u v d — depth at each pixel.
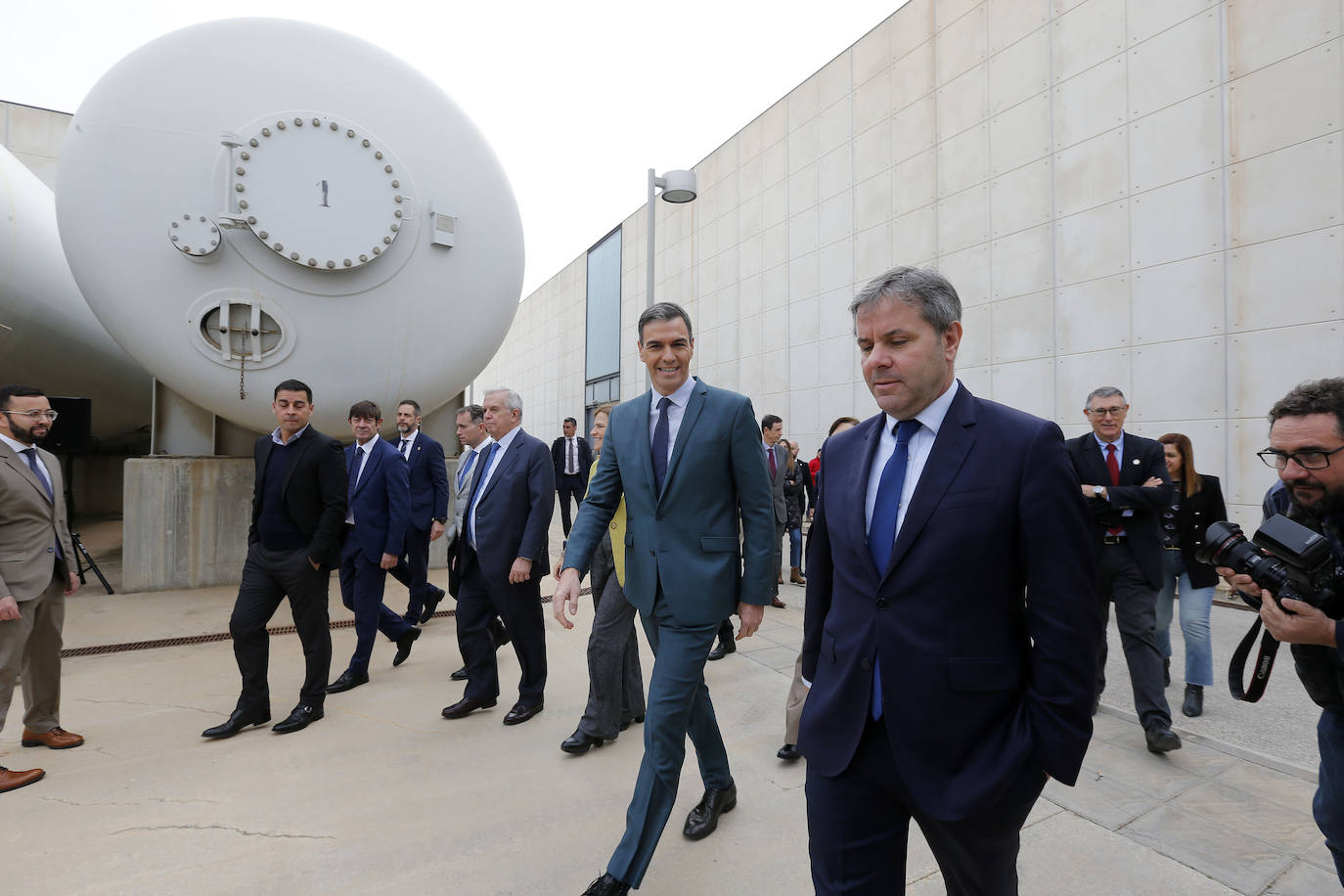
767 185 12.05
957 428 1.25
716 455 2.14
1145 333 6.27
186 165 5.09
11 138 11.12
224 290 5.27
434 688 3.77
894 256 9.24
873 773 1.26
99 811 2.40
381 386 5.94
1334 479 1.33
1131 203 6.40
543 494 3.28
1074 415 6.88
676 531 2.13
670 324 2.20
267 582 3.19
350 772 2.72
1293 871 2.02
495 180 6.41
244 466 6.20
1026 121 7.39
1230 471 5.68
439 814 2.40
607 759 2.85
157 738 3.06
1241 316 5.62
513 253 6.57
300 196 5.26
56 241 7.25
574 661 4.26
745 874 2.04
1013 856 1.23
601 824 2.34
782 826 2.32
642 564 2.15
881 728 1.26
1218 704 3.45
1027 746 1.13
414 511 4.92
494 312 6.45
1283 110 5.39
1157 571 2.94
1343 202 5.07
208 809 2.42
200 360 5.38
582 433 21.61
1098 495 2.91
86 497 11.18
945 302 1.25
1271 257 5.45
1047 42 7.18
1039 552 1.14
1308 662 1.34
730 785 2.38
